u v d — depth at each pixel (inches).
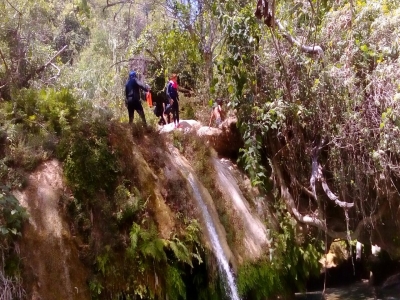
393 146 320.2
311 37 383.6
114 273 255.0
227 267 328.2
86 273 248.1
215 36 550.3
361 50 346.3
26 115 284.5
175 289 284.2
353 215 390.9
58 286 233.1
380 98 325.4
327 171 379.6
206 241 313.3
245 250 352.2
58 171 265.1
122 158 290.0
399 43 324.8
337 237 396.2
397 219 374.0
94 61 697.0
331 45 367.2
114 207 273.0
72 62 772.6
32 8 481.4
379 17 340.8
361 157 350.9
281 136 401.1
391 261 461.4
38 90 352.5
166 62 612.1
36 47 449.1
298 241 385.4
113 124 301.9
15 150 259.0
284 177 410.0
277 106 369.7
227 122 422.3
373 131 336.5
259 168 388.5
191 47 552.4
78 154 270.8
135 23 792.9
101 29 796.6
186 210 311.9
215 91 448.8
